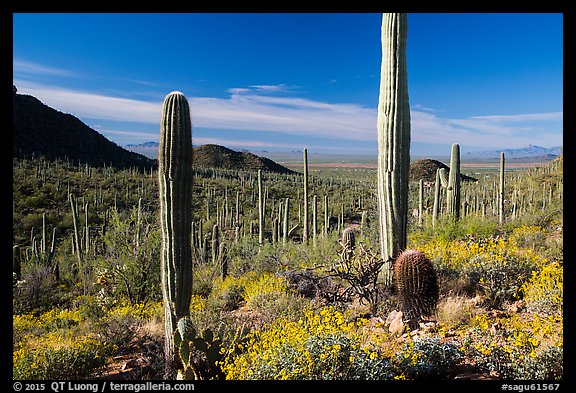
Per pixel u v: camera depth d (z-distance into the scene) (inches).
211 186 2348.7
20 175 1872.5
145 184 2236.7
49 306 529.3
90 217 1492.4
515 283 261.1
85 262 710.5
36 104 2834.6
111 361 256.4
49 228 1390.3
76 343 256.8
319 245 509.0
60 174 2080.5
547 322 189.2
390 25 269.3
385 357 171.3
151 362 237.9
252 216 1528.1
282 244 602.2
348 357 166.4
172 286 236.7
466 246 336.8
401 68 267.9
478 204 1143.6
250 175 3216.0
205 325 271.0
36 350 249.0
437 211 560.7
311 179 3459.6
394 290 263.1
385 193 272.7
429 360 166.4
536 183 1572.3
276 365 170.2
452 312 223.6
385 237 273.9
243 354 199.8
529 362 158.7
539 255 313.6
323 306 266.5
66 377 226.8
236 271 504.1
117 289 419.2
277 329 219.9
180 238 235.8
